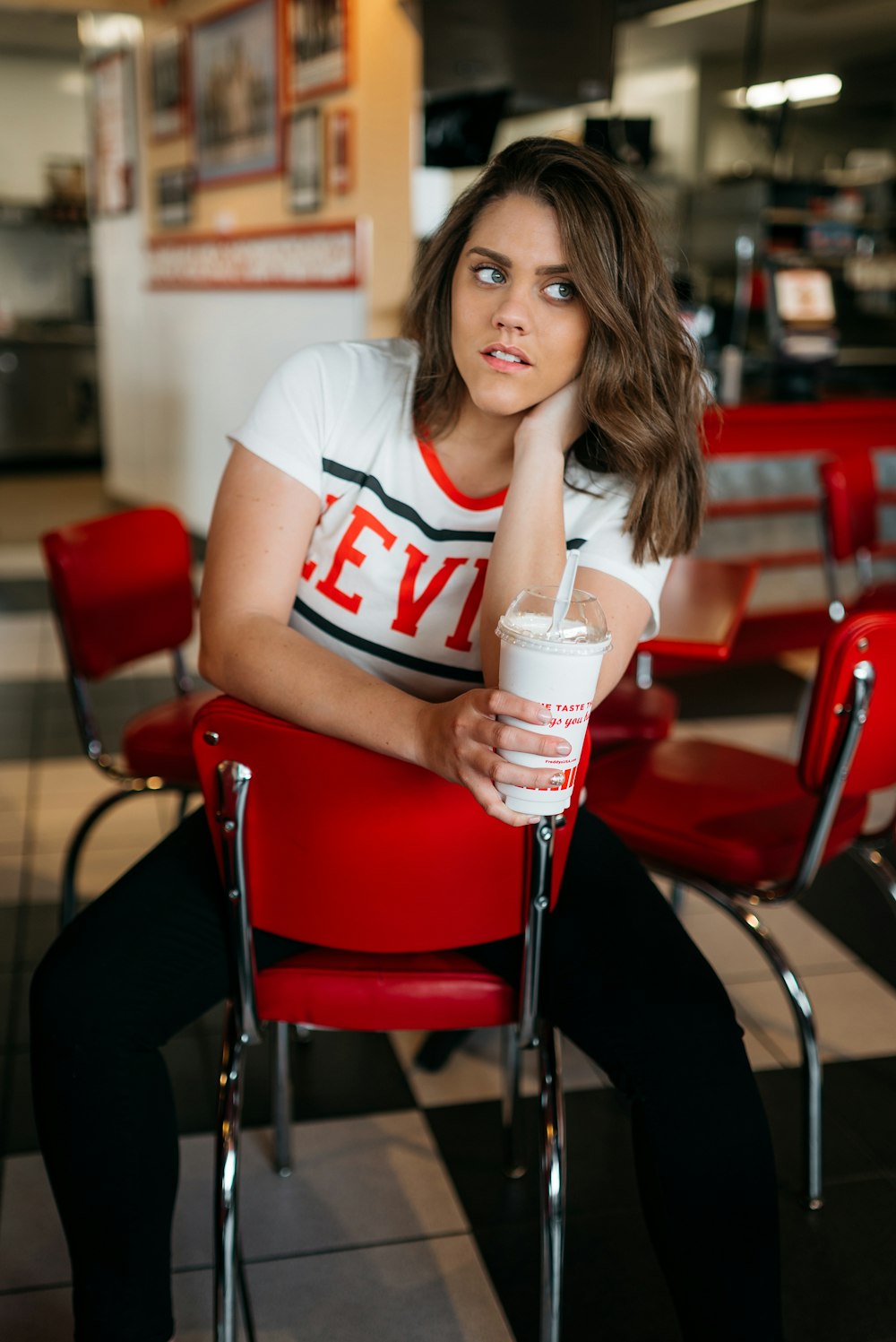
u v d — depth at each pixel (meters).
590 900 1.18
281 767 0.98
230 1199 1.11
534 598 0.91
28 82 8.79
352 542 1.23
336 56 4.37
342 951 1.22
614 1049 1.10
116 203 6.77
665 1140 1.06
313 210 4.71
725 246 4.92
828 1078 1.85
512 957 1.17
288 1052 1.62
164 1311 1.08
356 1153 1.66
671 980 1.12
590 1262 1.46
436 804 0.99
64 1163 1.05
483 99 4.29
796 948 2.26
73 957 1.09
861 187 5.71
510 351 1.12
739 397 4.18
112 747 3.23
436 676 1.23
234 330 5.53
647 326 1.13
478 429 1.21
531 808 0.93
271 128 4.91
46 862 2.51
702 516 1.23
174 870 1.19
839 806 1.62
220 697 1.00
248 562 1.19
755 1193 1.05
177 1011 1.12
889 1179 1.63
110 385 7.33
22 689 3.71
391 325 4.53
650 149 4.39
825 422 4.07
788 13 6.24
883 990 2.12
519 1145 1.67
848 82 7.42
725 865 1.51
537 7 4.13
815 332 4.26
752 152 7.64
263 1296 1.39
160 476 6.66
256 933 1.18
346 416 1.25
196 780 1.82
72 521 6.79
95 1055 1.05
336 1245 1.48
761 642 4.19
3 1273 1.42
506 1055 1.57
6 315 8.82
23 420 8.62
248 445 1.23
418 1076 1.85
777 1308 1.06
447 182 6.07
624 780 1.71
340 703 1.04
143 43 6.12
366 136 4.32
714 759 1.80
